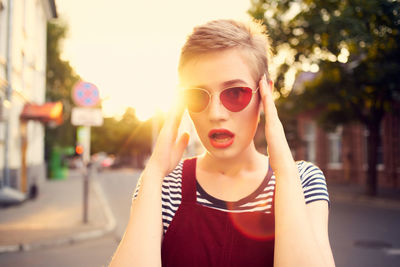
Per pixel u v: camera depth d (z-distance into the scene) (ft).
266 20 39.86
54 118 47.78
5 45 39.24
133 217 3.41
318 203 3.58
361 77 41.04
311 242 3.09
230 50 3.54
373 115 47.14
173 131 3.76
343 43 35.88
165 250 3.56
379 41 36.19
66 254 20.88
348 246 21.84
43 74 64.03
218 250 3.44
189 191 3.69
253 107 3.64
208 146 3.63
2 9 39.01
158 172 3.62
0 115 32.71
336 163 75.56
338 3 36.17
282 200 3.27
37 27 57.72
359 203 43.78
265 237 3.44
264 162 3.83
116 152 212.84
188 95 3.63
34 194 45.37
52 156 91.50
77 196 50.19
